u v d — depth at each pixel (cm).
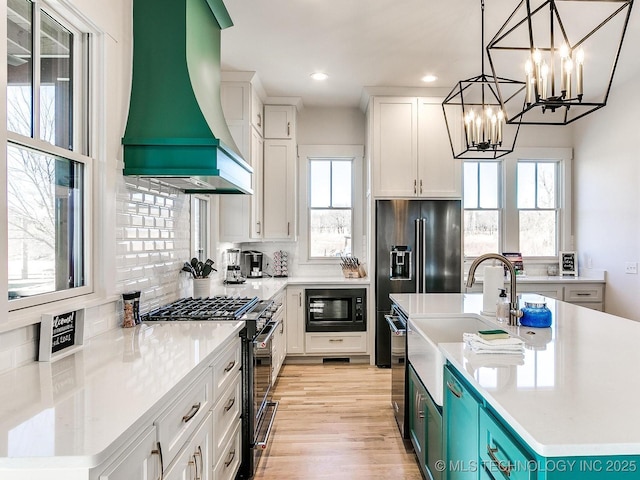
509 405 109
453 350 168
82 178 184
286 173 456
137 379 126
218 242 401
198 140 206
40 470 82
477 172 514
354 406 329
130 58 212
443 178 441
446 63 369
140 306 227
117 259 203
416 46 334
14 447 84
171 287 274
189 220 312
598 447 89
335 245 502
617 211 431
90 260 186
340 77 404
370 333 442
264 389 261
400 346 278
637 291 404
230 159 240
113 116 197
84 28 180
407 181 441
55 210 168
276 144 456
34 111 155
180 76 213
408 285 437
